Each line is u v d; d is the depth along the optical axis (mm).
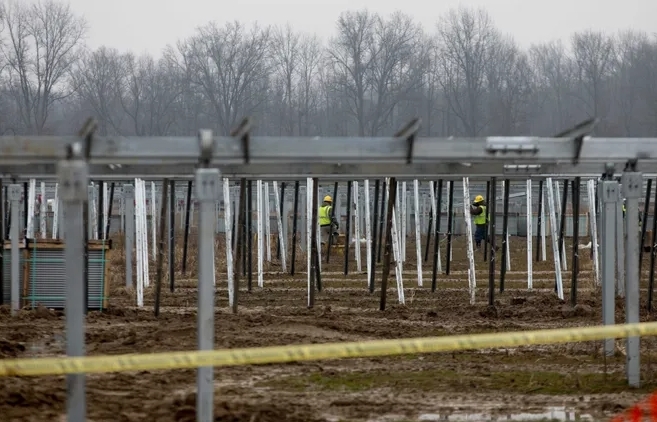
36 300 45812
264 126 130125
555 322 45500
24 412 24422
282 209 83812
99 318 44844
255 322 43062
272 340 38531
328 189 99500
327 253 82062
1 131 120250
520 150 23203
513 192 110938
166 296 56562
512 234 110312
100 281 46500
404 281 68375
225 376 31219
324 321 43719
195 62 124188
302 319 44281
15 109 121625
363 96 124312
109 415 24531
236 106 123625
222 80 123688
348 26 122375
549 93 143625
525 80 137125
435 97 129500
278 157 21500
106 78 127062
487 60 130375
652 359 33812
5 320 42688
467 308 50781
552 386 29344
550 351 36031
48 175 26422
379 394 28453
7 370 17734
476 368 32875
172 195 57625
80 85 125562
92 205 66750
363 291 61281
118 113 129000
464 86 129000
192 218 100875
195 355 18500
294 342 38219
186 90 124438
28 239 45750
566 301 53781
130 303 53312
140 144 20312
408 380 30641
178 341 37719
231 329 40969
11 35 119688
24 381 28406
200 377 20438
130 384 29094
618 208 48188
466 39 129000
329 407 26547
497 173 27500
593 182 57719
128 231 58625
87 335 38875
